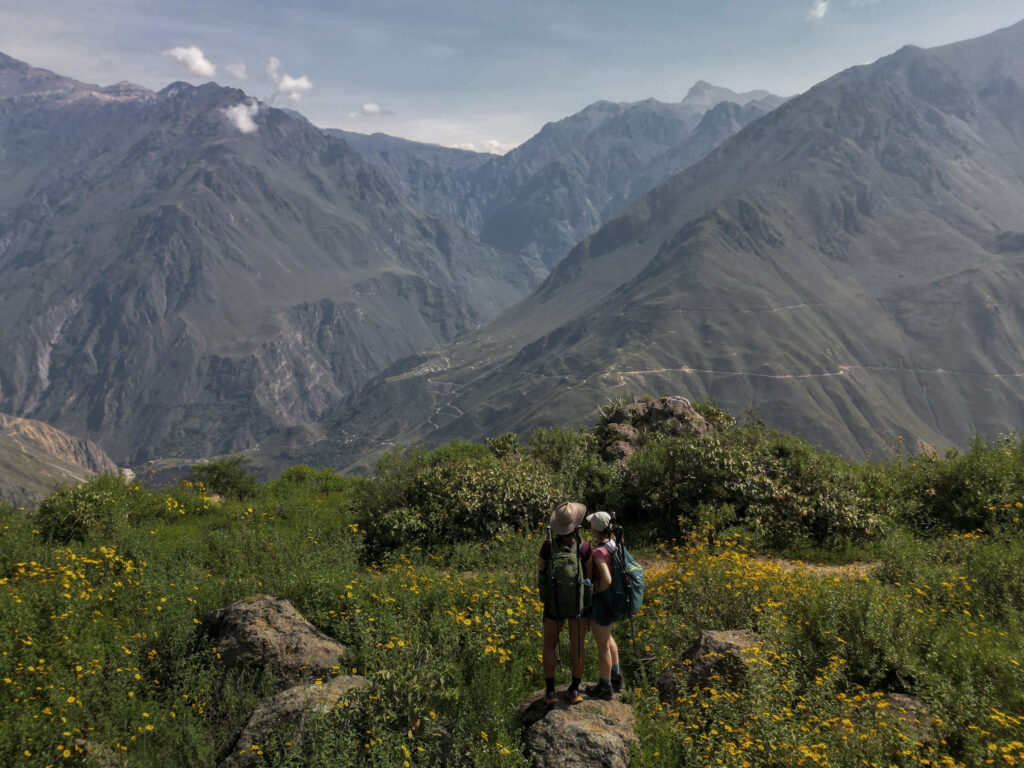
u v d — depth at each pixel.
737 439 15.48
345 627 7.32
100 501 14.22
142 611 8.37
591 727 5.24
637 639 7.36
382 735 4.89
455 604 8.14
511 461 15.94
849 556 11.87
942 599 8.50
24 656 6.79
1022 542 10.23
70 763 5.35
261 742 5.29
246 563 10.65
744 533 12.20
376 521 12.99
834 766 4.78
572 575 5.48
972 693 5.68
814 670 6.50
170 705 6.37
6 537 12.02
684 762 5.20
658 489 13.93
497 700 5.91
